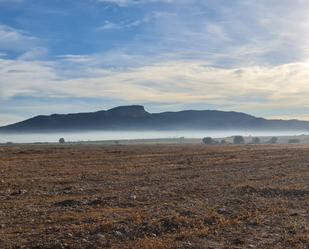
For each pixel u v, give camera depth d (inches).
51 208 650.2
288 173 1206.9
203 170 1282.0
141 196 768.9
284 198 765.3
